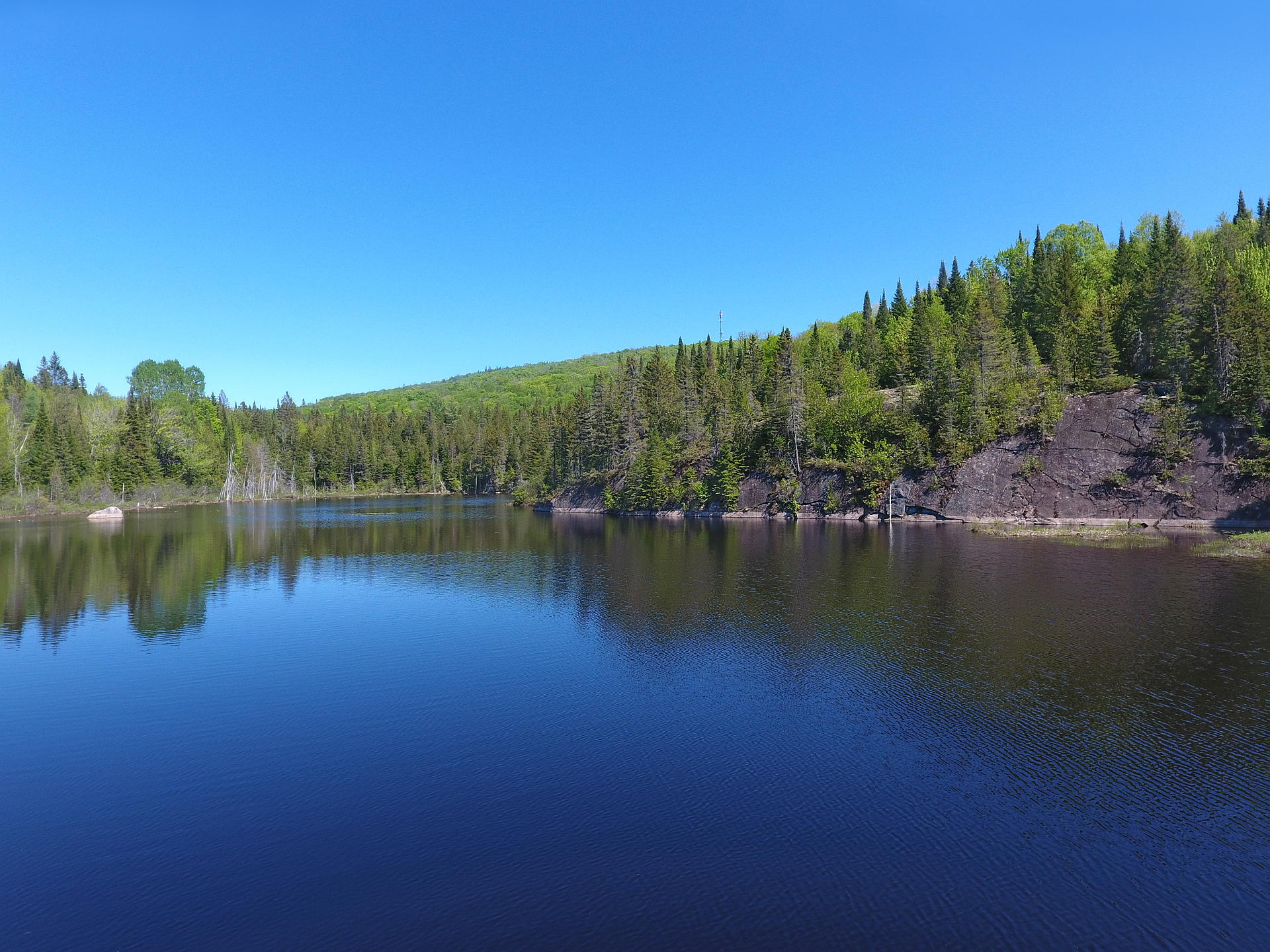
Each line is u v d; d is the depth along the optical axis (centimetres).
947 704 2272
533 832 1552
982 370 9225
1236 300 7731
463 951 1184
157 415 14450
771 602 3850
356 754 1984
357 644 3153
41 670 2798
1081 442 8319
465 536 8025
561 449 13900
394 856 1470
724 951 1172
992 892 1325
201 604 4097
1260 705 2209
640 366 14525
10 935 1243
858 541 6825
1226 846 1473
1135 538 6544
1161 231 11594
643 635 3228
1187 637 2959
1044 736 2016
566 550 6538
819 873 1391
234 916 1285
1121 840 1497
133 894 1358
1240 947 1177
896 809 1634
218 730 2172
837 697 2353
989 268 13700
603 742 2039
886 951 1166
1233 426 7594
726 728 2125
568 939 1208
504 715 2262
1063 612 3438
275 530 8644
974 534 7319
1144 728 2058
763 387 12469
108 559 5950
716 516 10525
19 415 13062
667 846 1491
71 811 1680
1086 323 9206
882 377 12056
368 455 19288
